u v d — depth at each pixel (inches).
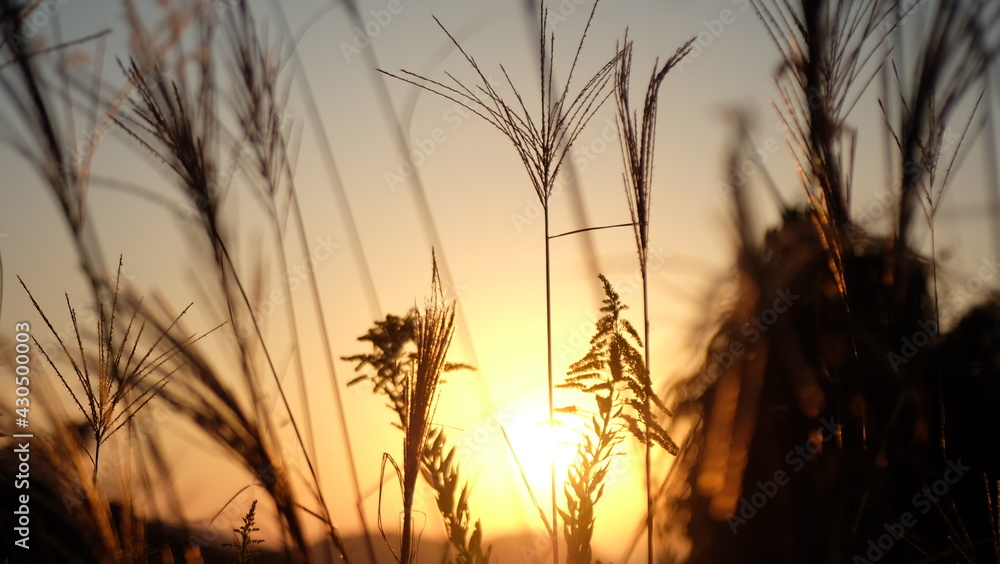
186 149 61.4
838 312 64.2
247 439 58.0
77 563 59.1
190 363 57.9
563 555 63.0
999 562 61.8
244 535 59.9
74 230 58.4
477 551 60.1
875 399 64.5
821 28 61.4
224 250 61.4
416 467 58.7
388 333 62.2
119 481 59.0
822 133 61.3
